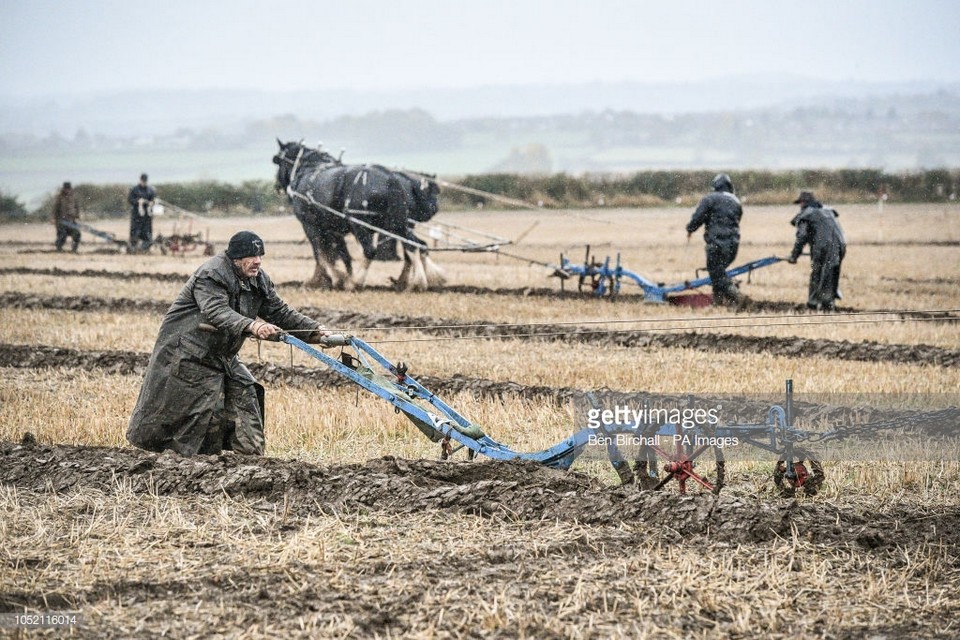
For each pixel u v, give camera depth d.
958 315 69.25
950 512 28.09
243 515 28.19
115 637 21.28
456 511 28.25
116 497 29.42
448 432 31.17
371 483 29.70
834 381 45.12
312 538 26.22
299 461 32.06
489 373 48.12
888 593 23.31
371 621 21.84
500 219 171.75
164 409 31.27
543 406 40.34
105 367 51.44
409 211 81.06
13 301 73.75
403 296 75.25
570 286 84.38
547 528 27.06
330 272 80.25
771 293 79.44
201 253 118.31
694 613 22.31
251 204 194.75
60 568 24.59
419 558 25.08
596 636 21.33
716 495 28.28
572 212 182.75
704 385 44.59
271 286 32.16
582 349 54.50
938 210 175.12
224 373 31.81
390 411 39.44
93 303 72.62
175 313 31.23
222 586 23.64
